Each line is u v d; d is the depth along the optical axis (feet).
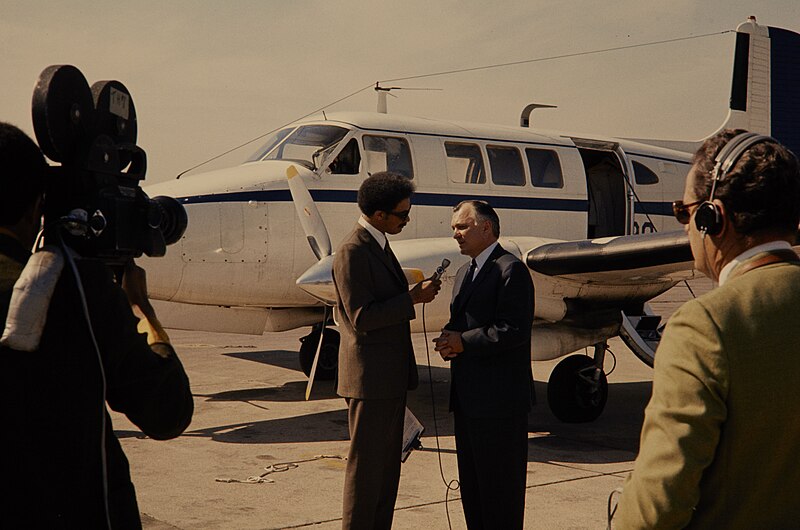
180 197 24.18
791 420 4.34
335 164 25.59
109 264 5.64
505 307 11.39
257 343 45.21
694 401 4.33
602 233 32.12
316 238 22.34
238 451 19.31
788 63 45.32
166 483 16.30
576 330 24.12
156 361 5.40
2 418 4.73
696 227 4.98
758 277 4.62
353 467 11.23
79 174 5.37
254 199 24.77
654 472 4.37
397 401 11.40
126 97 5.90
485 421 11.23
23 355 4.78
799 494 4.42
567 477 17.37
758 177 4.66
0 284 4.91
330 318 28.89
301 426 22.44
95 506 5.01
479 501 11.75
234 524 13.67
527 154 28.78
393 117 27.35
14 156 5.00
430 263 20.48
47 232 5.19
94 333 5.03
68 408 4.88
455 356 11.68
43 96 5.10
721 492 4.46
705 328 4.42
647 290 24.71
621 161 31.12
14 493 4.73
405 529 13.53
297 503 14.97
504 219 27.78
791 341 4.39
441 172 26.73
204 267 24.18
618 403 28.04
